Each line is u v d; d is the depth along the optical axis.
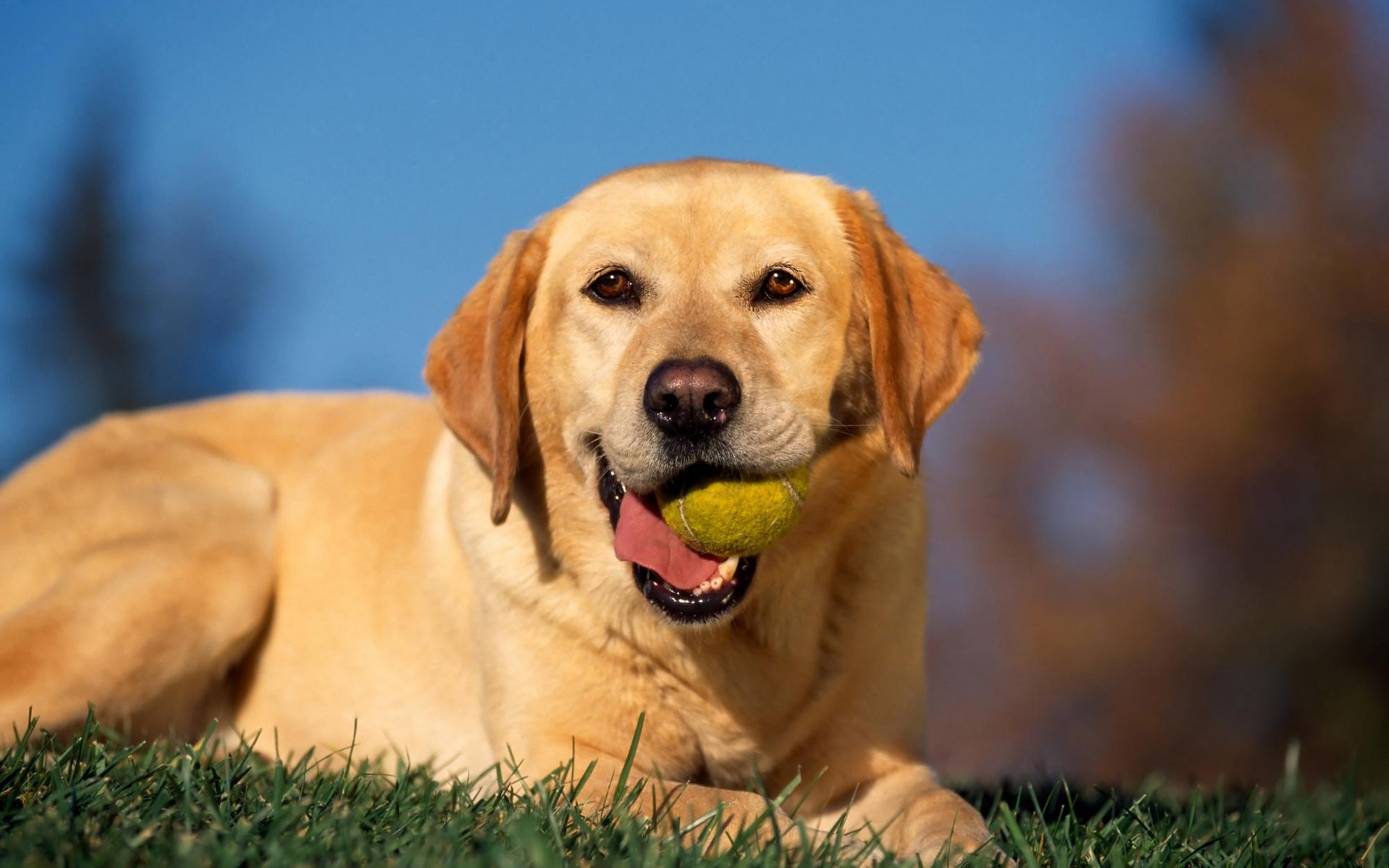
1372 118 27.09
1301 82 27.44
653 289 4.28
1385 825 4.25
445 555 4.96
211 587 5.31
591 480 4.27
